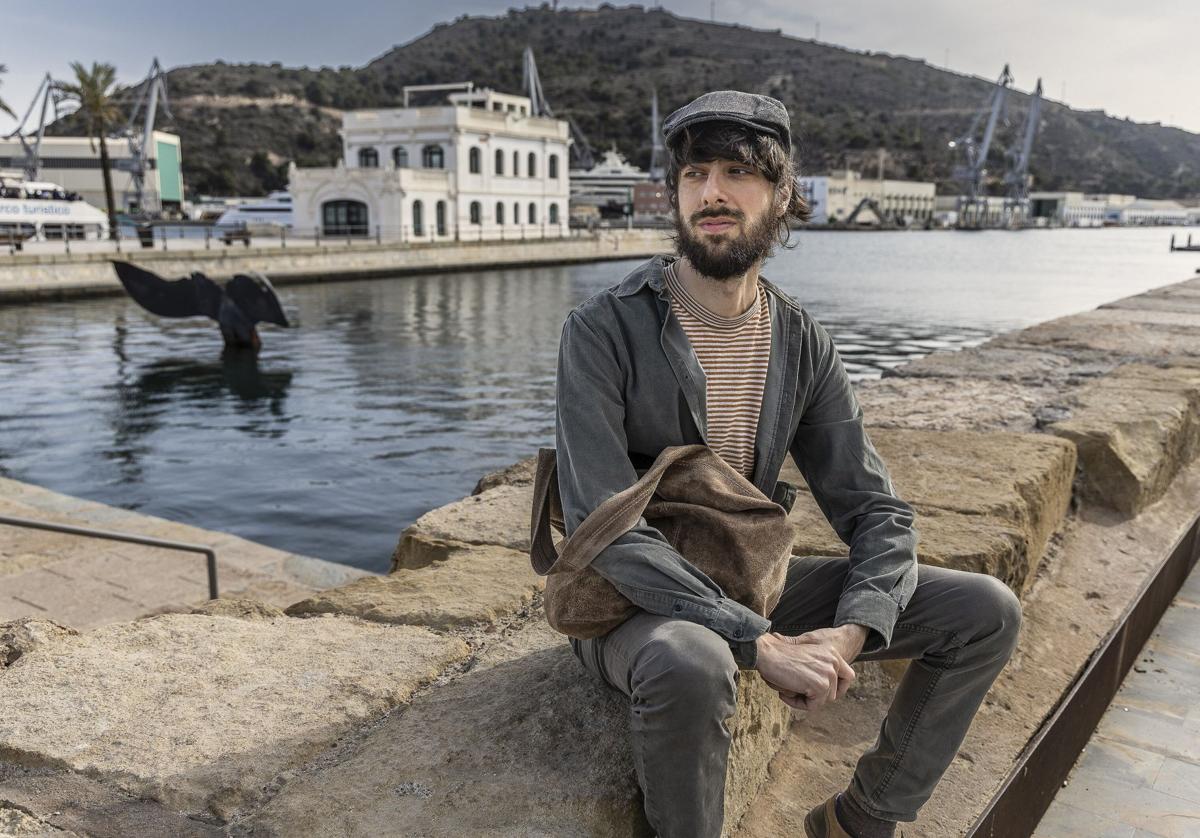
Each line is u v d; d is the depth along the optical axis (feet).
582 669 6.89
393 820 5.34
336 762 5.94
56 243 139.23
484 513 11.23
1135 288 134.92
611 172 393.50
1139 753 8.39
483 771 5.77
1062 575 11.41
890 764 6.06
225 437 48.14
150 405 56.54
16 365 69.87
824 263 196.24
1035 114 506.89
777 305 6.12
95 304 109.70
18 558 23.91
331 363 72.18
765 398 5.99
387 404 56.70
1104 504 13.34
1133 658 9.84
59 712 6.49
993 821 6.38
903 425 14.75
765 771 7.42
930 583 5.90
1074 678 9.16
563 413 5.74
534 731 6.15
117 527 28.04
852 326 88.99
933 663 5.89
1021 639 9.66
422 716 6.45
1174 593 11.64
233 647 7.58
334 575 23.77
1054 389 17.35
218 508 36.17
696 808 4.95
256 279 76.54
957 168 509.76
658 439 5.86
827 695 5.15
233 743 6.10
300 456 44.21
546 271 181.57
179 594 21.95
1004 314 100.01
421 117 183.32
